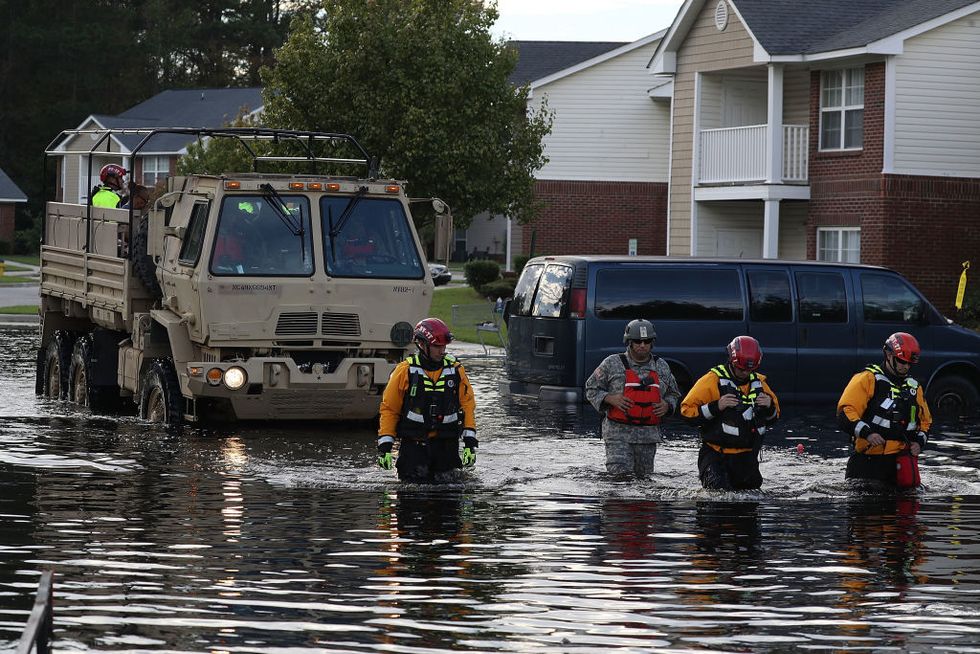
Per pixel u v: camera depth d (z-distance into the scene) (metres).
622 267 56.00
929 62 94.12
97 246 54.91
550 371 56.44
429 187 110.69
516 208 115.62
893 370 38.06
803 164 99.75
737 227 109.00
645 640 21.92
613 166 145.62
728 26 103.19
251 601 24.16
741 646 21.66
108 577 25.91
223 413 51.47
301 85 108.50
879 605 24.45
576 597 24.83
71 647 21.08
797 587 25.81
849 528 32.09
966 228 95.69
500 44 112.88
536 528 31.62
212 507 33.78
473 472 39.72
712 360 56.28
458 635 22.08
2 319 121.69
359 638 21.81
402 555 28.33
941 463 42.88
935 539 30.75
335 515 32.97
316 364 47.19
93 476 38.41
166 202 48.62
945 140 94.94
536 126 114.81
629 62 145.25
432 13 109.44
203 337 46.69
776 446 46.00
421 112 106.25
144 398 50.81
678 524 32.41
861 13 101.50
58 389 59.62
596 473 39.75
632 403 39.00
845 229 97.44
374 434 47.59
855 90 96.56
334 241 47.72
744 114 108.00
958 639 22.19
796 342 57.34
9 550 28.33
